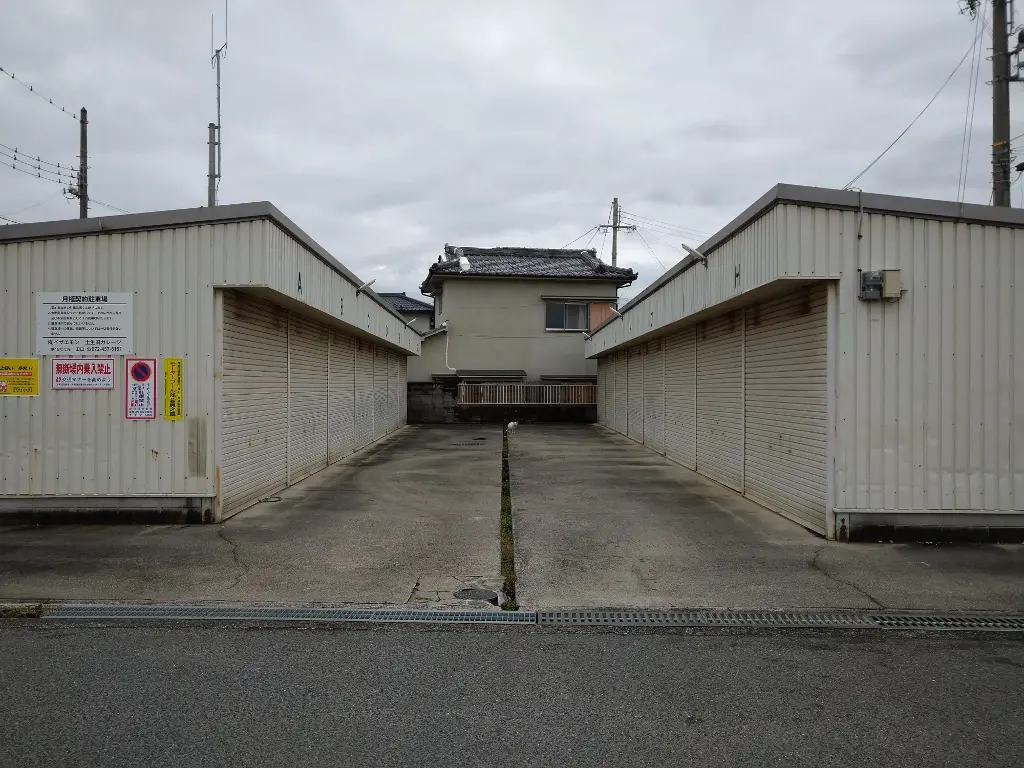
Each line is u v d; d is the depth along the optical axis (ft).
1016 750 9.18
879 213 20.38
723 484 31.24
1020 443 20.56
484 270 76.43
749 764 8.79
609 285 77.15
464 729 9.61
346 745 9.14
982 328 20.52
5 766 8.48
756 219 22.35
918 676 11.59
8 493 21.95
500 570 17.66
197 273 22.02
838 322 20.38
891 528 20.61
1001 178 34.40
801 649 12.78
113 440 22.07
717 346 32.50
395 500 27.14
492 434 59.67
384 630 13.60
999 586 16.49
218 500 22.38
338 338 40.42
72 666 11.66
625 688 11.01
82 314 21.94
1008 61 34.50
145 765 8.58
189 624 13.79
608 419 65.57
